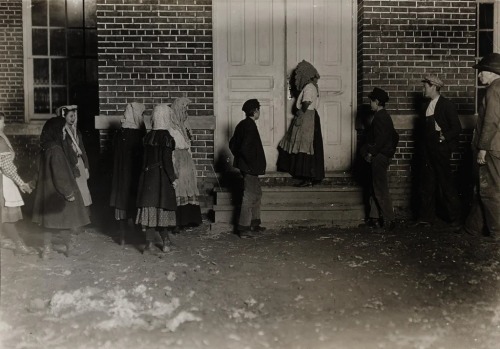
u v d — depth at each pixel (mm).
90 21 9250
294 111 7855
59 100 9227
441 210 7246
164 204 5492
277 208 7008
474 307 4129
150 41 7461
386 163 6633
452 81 7621
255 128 6297
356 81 7887
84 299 4320
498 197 6047
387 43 7562
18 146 8898
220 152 7789
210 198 7492
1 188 5543
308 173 7336
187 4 7469
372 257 5492
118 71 7445
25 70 9125
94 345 3541
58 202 5379
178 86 7520
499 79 6043
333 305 4191
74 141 6105
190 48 7504
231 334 3691
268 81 7828
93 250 5910
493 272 4961
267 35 7797
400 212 7512
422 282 4695
